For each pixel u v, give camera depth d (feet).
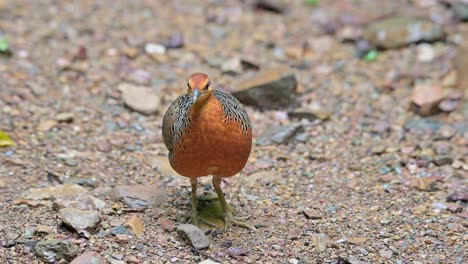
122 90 45.14
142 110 43.16
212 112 27.84
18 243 29.09
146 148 39.27
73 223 29.71
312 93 46.73
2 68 46.88
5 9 56.54
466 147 39.81
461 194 34.01
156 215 31.91
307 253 29.53
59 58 49.24
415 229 31.50
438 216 32.63
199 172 29.58
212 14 58.03
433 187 35.14
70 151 38.22
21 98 43.55
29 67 47.44
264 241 30.35
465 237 30.73
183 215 32.22
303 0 61.52
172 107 31.30
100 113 42.86
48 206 32.04
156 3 59.98
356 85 47.78
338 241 30.45
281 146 40.09
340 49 52.90
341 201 34.12
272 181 35.96
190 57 50.75
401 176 36.76
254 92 44.16
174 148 29.35
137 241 29.68
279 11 58.80
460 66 47.55
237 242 30.22
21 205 31.91
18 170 35.50
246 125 29.25
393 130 42.19
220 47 52.49
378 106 45.16
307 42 53.01
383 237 30.86
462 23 55.72
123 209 31.96
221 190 32.04
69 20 55.57
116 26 55.06
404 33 52.85
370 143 40.57
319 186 35.68
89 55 50.11
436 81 47.80
